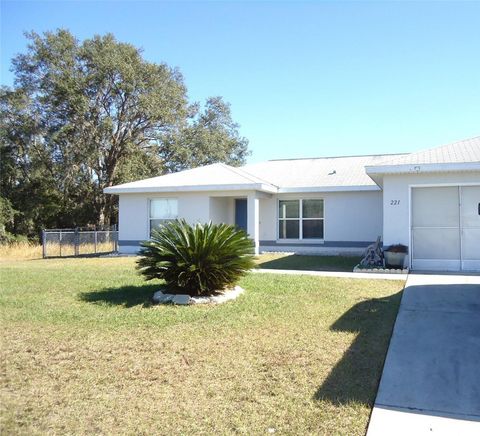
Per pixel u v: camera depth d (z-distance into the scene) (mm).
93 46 32719
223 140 39500
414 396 4402
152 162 36125
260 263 14633
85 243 22453
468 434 3678
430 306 7605
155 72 34125
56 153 33469
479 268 11906
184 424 3920
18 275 11914
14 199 33969
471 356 5352
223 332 6457
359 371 4996
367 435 3680
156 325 6879
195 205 18141
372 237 18141
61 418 4059
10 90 33125
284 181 20031
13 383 4848
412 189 12383
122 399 4434
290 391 4523
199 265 8250
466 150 12734
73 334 6543
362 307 7684
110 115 33844
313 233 19078
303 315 7254
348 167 21219
